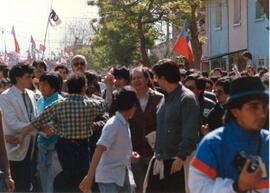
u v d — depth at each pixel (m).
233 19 43.62
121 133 8.12
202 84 10.67
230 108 4.43
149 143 9.56
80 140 9.60
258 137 4.43
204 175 4.40
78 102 9.56
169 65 7.86
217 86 9.96
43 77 10.38
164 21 40.34
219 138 4.43
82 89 9.61
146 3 39.97
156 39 42.72
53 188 9.84
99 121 9.84
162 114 8.02
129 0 40.44
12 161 10.02
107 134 8.05
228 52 44.56
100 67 55.00
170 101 7.94
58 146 9.62
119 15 40.66
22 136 9.88
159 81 7.96
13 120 9.93
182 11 38.59
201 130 9.63
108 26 42.56
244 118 4.37
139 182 9.66
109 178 8.16
